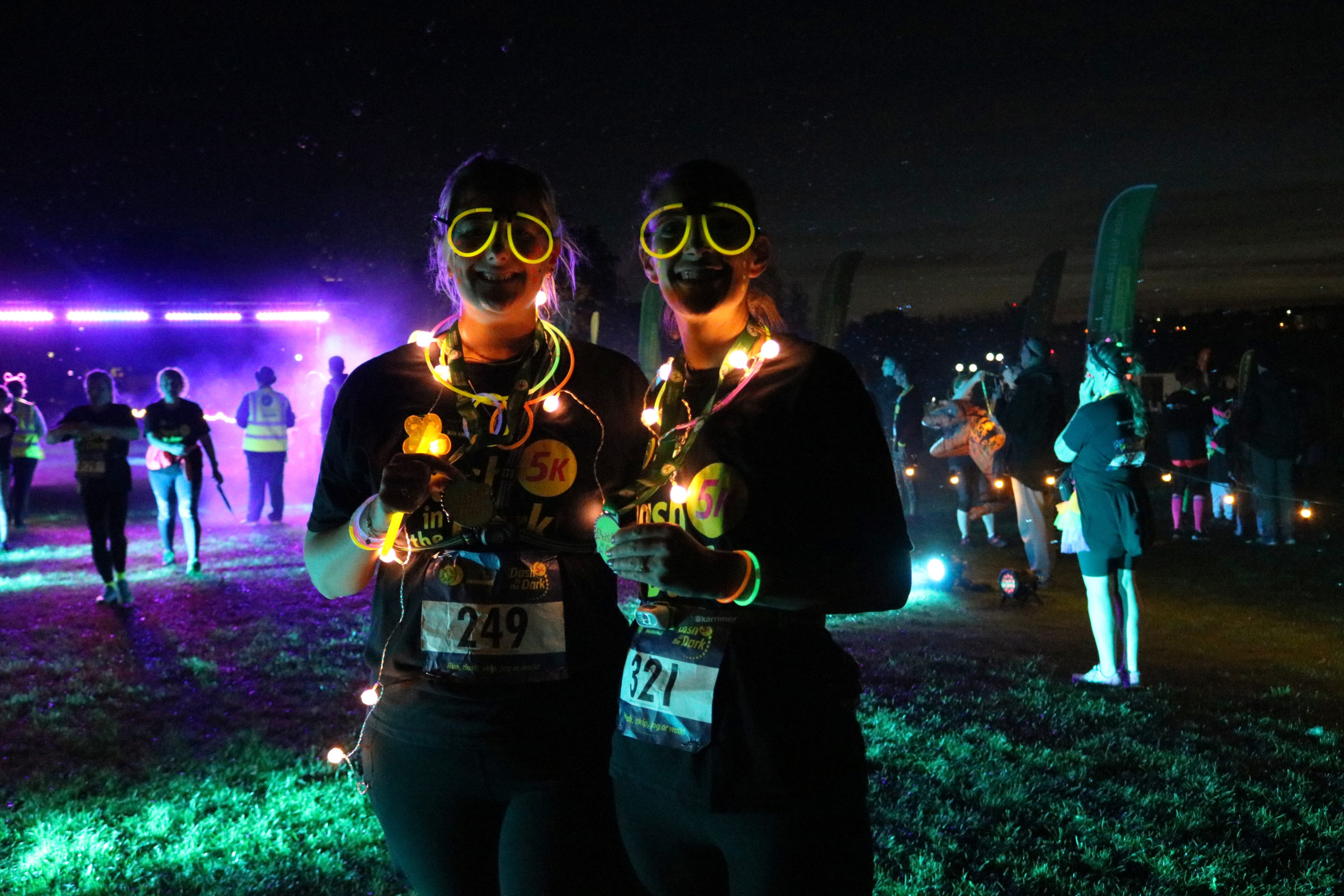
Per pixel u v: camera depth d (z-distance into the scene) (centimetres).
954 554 1165
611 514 205
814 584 187
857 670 202
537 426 231
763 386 202
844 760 190
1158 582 1004
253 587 970
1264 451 1227
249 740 534
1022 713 579
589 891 217
